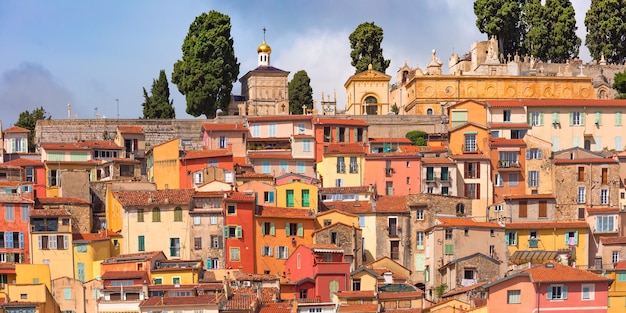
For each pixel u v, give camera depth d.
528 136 185.75
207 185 170.75
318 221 165.88
